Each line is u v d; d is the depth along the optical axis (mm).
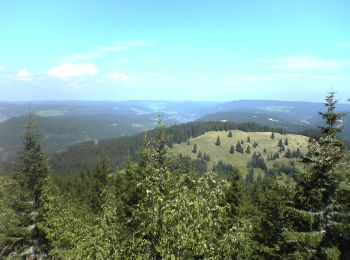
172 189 11789
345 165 17812
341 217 17703
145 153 16688
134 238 11859
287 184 23594
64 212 23156
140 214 11922
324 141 18219
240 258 20641
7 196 29641
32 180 30312
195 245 11109
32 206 28984
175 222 10938
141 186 13383
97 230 12852
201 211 11281
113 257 12266
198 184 11617
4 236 27516
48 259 26250
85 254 12688
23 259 28016
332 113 18359
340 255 17469
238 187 32469
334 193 17953
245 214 32000
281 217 23031
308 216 17812
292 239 17453
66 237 16922
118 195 33844
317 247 17844
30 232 27547
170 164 16406
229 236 11922
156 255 11609
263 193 34844
